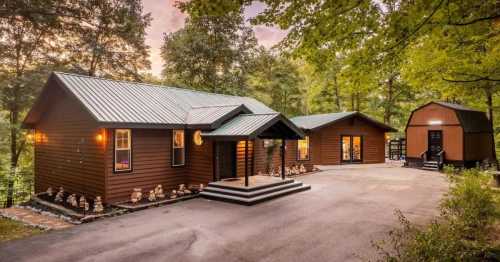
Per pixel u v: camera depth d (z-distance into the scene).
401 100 28.83
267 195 10.66
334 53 5.52
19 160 19.00
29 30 16.22
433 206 9.62
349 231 7.23
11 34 15.74
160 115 11.52
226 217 8.52
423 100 28.08
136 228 7.61
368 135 23.08
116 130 10.23
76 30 17.95
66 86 10.77
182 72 27.94
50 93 12.22
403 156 27.09
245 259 5.75
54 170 12.52
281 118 11.59
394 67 5.87
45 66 16.56
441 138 19.64
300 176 16.45
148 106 11.96
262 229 7.46
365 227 7.52
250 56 28.80
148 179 11.10
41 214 9.20
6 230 7.64
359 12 4.66
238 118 12.22
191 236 7.00
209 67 27.45
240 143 13.48
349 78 5.91
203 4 4.40
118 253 6.06
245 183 10.69
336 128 21.83
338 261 5.59
